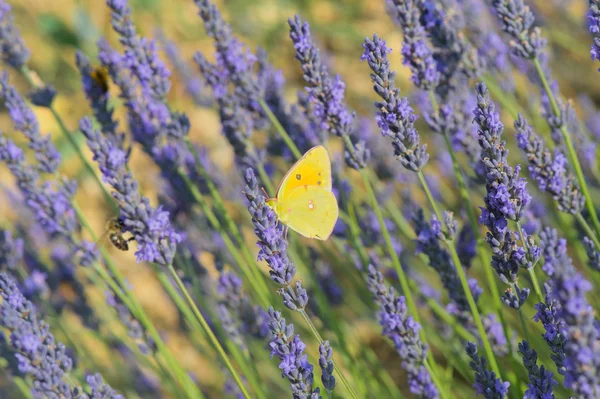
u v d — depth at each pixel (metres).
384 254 0.69
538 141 0.60
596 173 0.70
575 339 0.53
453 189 0.77
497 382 0.58
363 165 0.63
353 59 1.01
